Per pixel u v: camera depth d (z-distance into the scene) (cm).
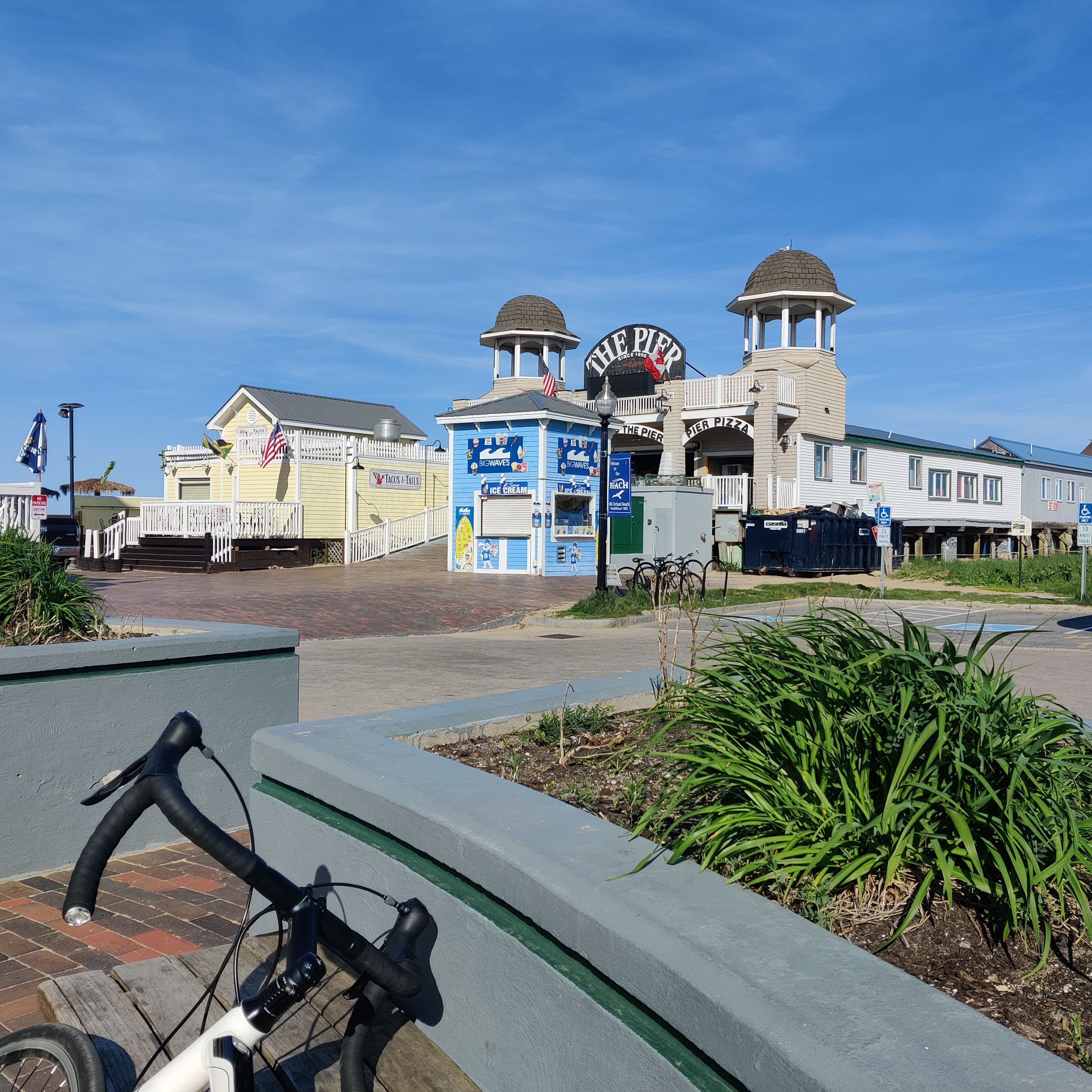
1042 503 4978
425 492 3688
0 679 454
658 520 2670
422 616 1800
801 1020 152
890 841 234
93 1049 206
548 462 2730
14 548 633
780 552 2842
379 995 209
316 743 314
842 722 253
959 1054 144
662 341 3462
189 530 3050
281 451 3219
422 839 250
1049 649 1370
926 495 4019
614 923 189
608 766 350
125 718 492
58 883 455
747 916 192
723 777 253
